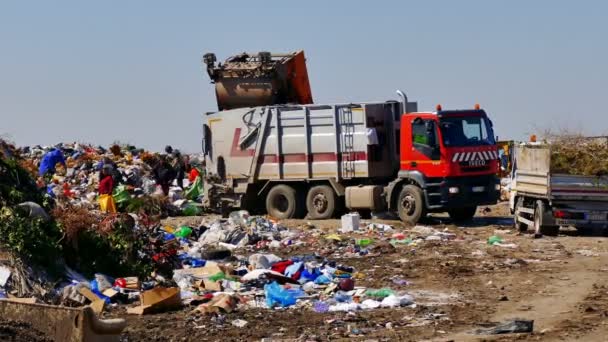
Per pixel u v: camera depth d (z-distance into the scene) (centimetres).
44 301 1600
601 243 2347
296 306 1597
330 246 2383
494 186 2884
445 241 2455
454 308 1541
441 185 2811
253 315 1516
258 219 2716
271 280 1792
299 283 1794
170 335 1374
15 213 1755
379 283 1811
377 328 1389
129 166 3950
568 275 1856
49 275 1716
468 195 2828
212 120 3316
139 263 1883
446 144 2803
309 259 2106
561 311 1489
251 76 3366
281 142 3158
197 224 2908
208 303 1589
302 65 3422
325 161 3086
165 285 1777
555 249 2247
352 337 1327
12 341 1106
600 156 2438
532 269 1945
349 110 3047
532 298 1619
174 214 3303
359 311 1538
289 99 3409
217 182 3309
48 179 3612
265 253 2284
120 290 1697
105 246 1858
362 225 2806
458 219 3017
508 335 1309
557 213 2448
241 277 1848
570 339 1267
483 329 1354
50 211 1875
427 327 1386
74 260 1811
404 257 2172
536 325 1380
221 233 2509
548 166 2441
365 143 3016
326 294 1691
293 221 3027
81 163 3909
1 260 1678
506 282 1792
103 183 2956
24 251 1695
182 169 3831
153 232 1983
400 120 2984
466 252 2230
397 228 2769
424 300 1630
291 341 1311
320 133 3095
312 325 1424
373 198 2945
